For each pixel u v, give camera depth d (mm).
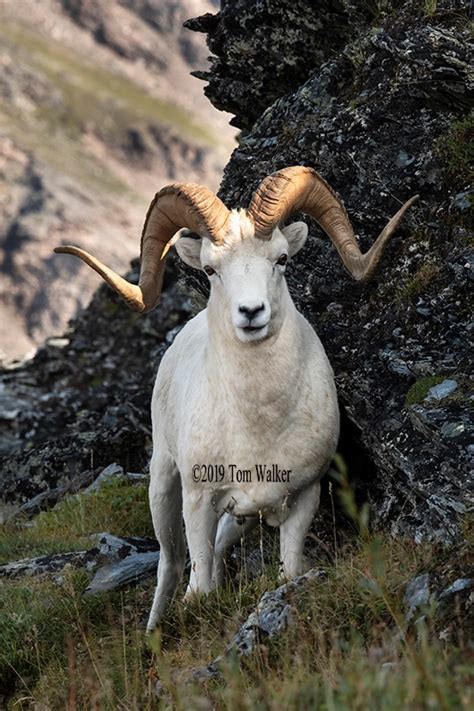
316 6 40469
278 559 33344
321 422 28891
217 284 27797
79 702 27031
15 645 31500
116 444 55094
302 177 28641
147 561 36375
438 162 34344
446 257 32750
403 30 35594
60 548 41250
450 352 31250
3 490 54969
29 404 71625
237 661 24000
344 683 18609
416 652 21078
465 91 34031
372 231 35219
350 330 34094
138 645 27938
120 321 79688
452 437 28500
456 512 27625
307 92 38219
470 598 22859
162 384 33000
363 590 24812
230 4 43438
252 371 27984
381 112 35562
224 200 39125
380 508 31844
